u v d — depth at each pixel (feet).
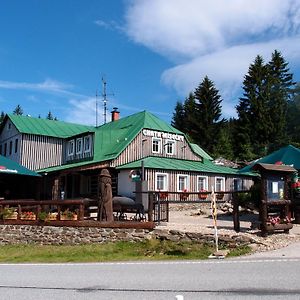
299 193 66.08
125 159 107.86
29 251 56.70
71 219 61.31
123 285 29.22
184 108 289.94
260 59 240.73
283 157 67.92
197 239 49.55
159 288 27.63
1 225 67.15
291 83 263.29
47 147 130.00
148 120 119.14
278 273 31.53
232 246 46.70
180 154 120.16
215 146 220.64
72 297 25.73
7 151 137.39
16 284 30.99
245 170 72.74
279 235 49.80
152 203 54.90
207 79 245.86
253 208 82.43
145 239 53.52
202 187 110.52
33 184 125.70
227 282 28.84
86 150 119.65
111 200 58.39
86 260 45.83
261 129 212.43
